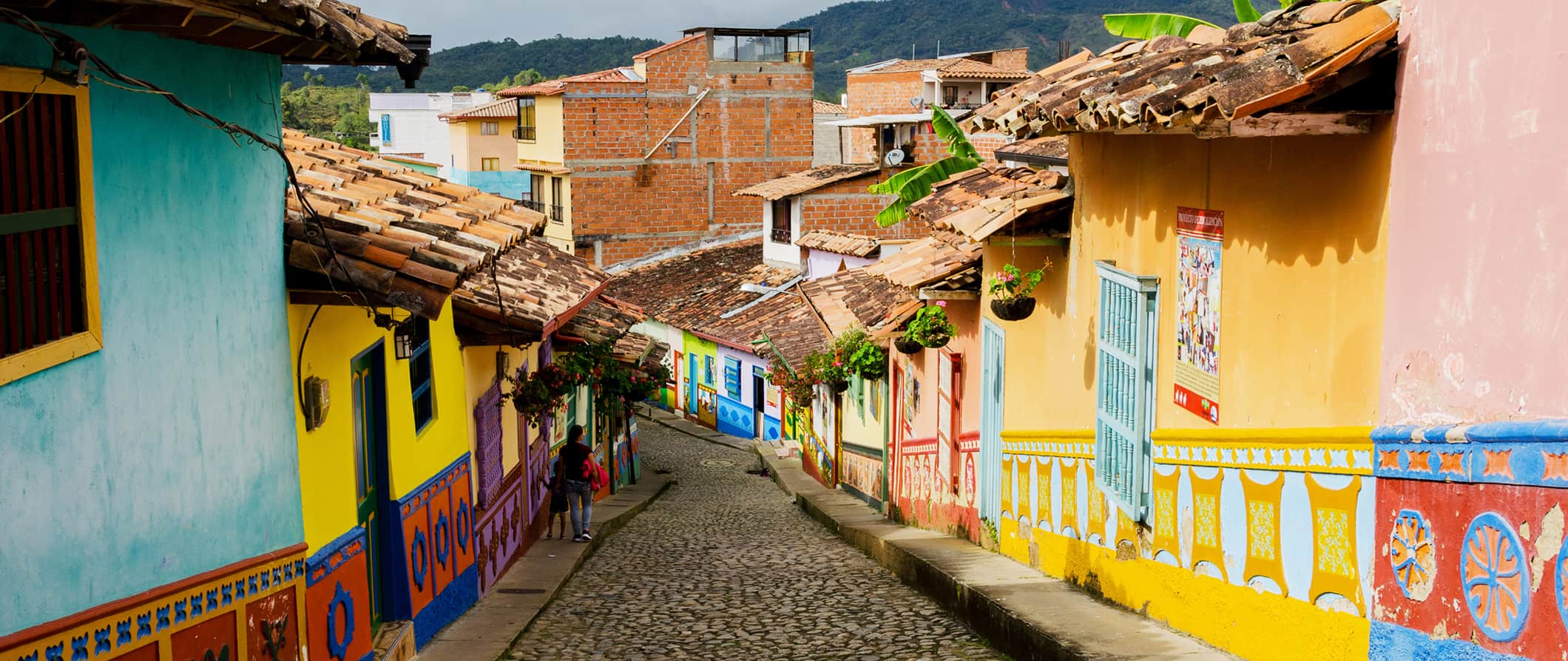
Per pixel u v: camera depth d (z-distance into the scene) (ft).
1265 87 18.47
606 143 138.00
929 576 37.81
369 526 27.81
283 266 22.04
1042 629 26.96
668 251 141.90
